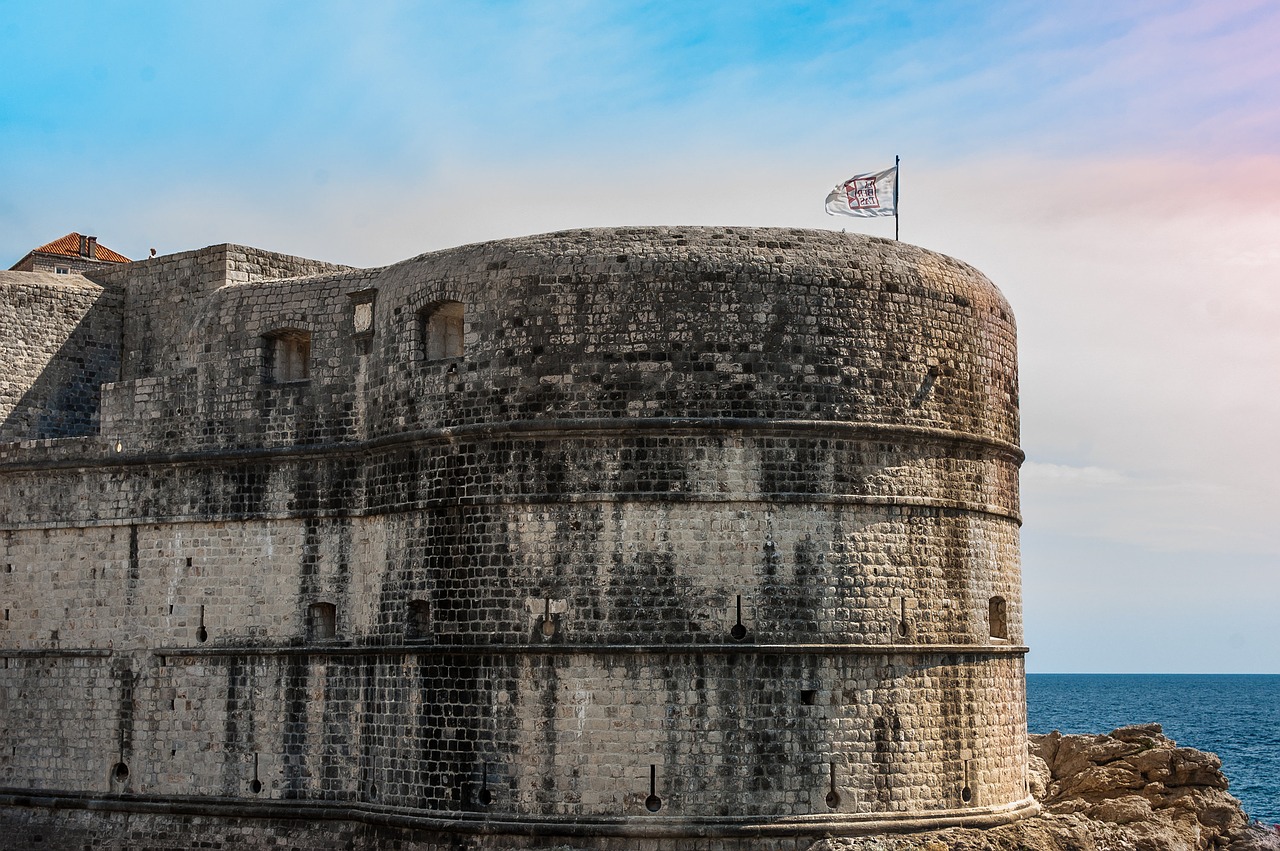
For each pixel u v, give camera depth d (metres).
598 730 38.09
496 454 39.69
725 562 38.53
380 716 41.16
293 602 43.53
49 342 50.84
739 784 37.75
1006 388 43.69
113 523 46.12
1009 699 42.59
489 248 40.75
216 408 45.28
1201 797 49.09
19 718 46.69
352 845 41.19
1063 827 41.75
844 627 38.78
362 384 43.38
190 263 50.81
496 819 38.34
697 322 39.09
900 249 41.41
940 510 40.62
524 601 38.97
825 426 39.09
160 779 44.47
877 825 38.12
